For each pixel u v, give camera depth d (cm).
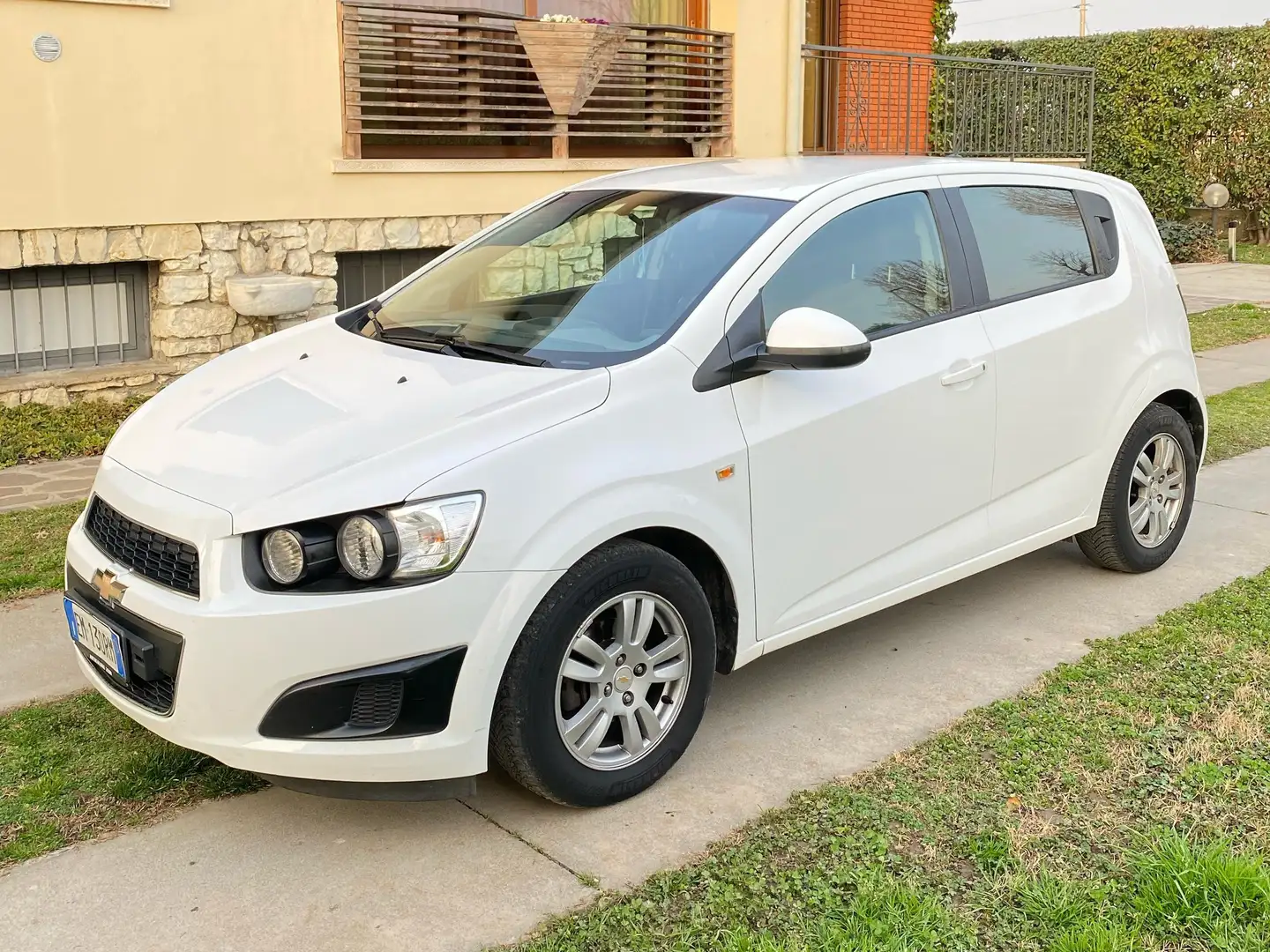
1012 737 371
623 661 330
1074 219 491
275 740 294
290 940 278
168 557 309
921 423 405
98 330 761
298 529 293
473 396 332
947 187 443
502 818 331
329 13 801
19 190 695
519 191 913
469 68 863
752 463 354
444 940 278
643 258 396
